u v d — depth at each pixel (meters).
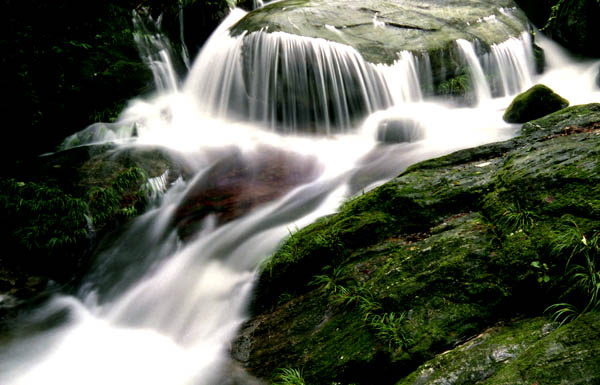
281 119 9.58
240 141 8.71
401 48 9.55
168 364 4.20
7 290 5.47
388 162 7.37
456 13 11.05
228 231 5.92
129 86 9.18
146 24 10.41
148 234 6.19
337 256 4.25
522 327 2.81
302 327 3.79
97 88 8.54
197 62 10.67
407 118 8.47
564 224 3.19
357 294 3.63
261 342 3.89
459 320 3.07
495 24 10.98
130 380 4.11
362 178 6.96
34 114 7.54
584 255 2.92
